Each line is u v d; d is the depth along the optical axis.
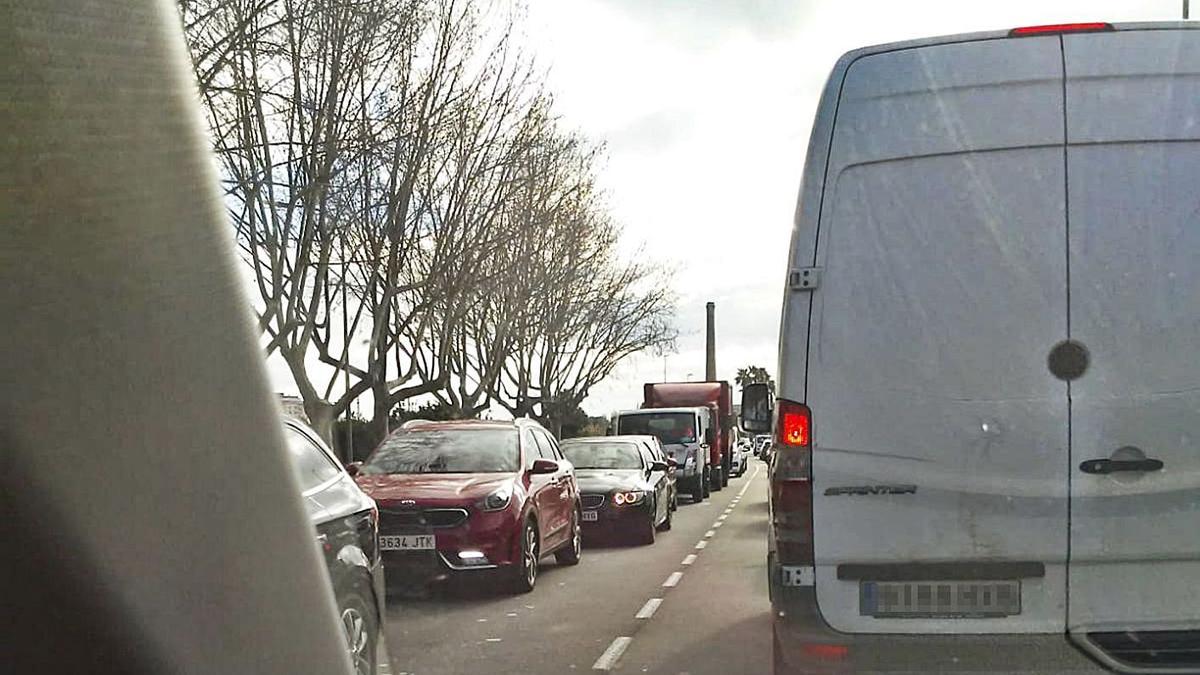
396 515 8.30
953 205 3.76
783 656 4.12
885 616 3.72
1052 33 3.75
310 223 15.46
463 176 19.86
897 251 3.78
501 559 8.39
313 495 4.57
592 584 9.35
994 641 3.65
